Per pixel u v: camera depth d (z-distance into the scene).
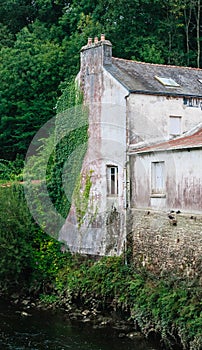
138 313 16.64
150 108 21.23
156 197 19.06
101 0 34.59
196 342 13.91
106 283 19.12
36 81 34.62
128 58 34.12
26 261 22.33
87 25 34.09
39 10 40.75
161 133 21.50
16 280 22.20
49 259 22.62
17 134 35.06
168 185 18.39
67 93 24.92
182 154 17.58
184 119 22.19
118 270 19.45
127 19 34.06
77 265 21.86
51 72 34.59
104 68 22.19
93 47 23.00
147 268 18.81
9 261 21.72
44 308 20.41
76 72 33.00
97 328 17.73
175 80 23.34
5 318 19.17
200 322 14.23
